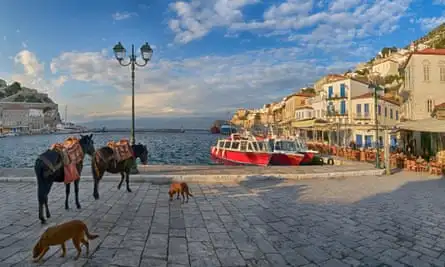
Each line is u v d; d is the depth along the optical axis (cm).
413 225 739
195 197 1022
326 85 4538
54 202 901
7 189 1108
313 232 679
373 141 3581
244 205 920
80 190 1088
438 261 535
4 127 14475
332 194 1107
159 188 1164
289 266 504
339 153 3005
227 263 508
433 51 3072
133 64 1549
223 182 1341
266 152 2503
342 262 525
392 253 567
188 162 3500
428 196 1087
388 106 3800
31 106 17075
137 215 781
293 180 1427
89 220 724
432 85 2980
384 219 788
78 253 507
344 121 3981
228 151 2831
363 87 4100
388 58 6725
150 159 3831
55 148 734
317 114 4775
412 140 2992
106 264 483
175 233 650
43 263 480
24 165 3384
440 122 1928
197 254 540
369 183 1373
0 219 721
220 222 739
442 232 689
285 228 704
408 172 1780
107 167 973
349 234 670
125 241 591
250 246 588
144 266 482
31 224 685
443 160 1920
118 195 1017
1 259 493
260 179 1403
